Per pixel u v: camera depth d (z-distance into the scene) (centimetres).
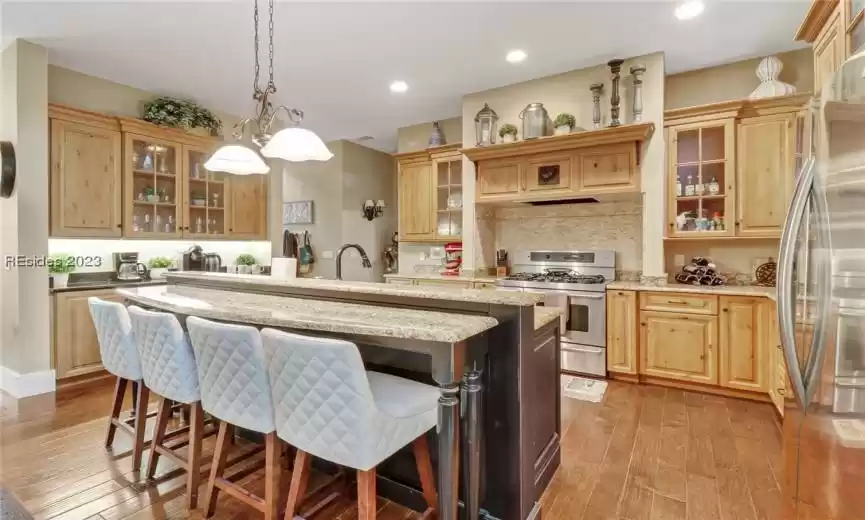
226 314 182
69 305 356
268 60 368
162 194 437
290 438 152
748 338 316
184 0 277
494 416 177
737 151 350
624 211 414
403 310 185
